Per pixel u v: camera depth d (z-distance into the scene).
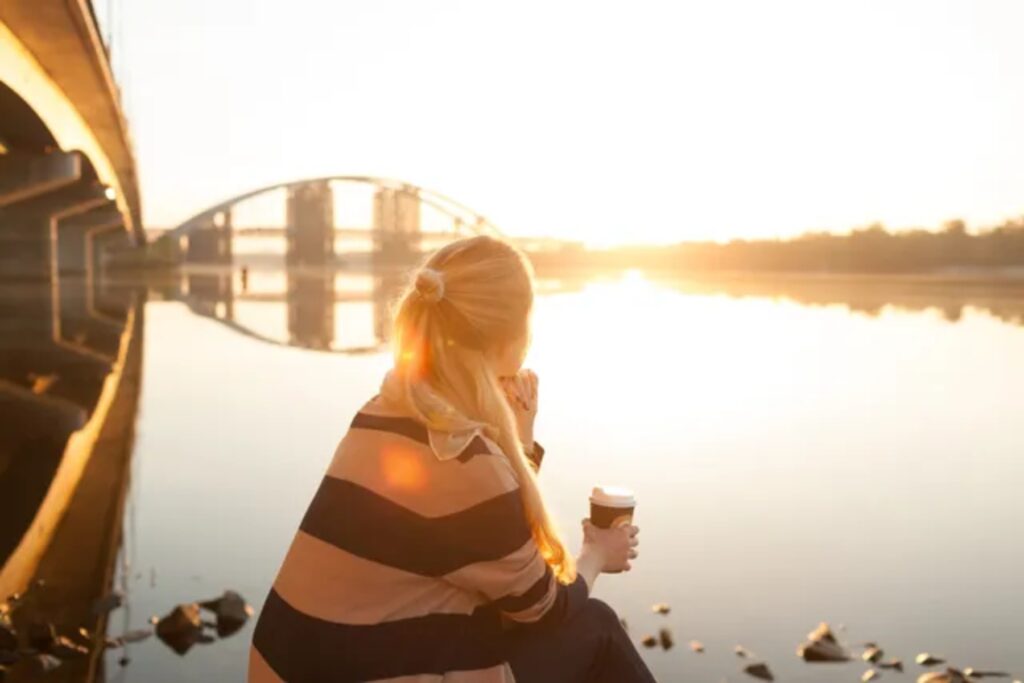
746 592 4.83
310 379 14.12
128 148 43.16
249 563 5.25
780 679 3.80
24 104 25.44
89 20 22.06
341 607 1.86
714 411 11.16
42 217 48.47
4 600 4.65
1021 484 7.34
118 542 5.66
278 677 1.90
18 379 13.80
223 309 34.88
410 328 1.94
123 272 106.81
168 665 3.93
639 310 33.44
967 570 5.20
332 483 1.91
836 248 122.69
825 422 10.41
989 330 25.00
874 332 23.98
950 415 11.02
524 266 2.00
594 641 2.13
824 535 5.88
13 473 7.62
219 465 7.90
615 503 2.26
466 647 1.88
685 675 3.83
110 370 15.14
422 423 1.88
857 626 4.37
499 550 1.84
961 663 3.94
